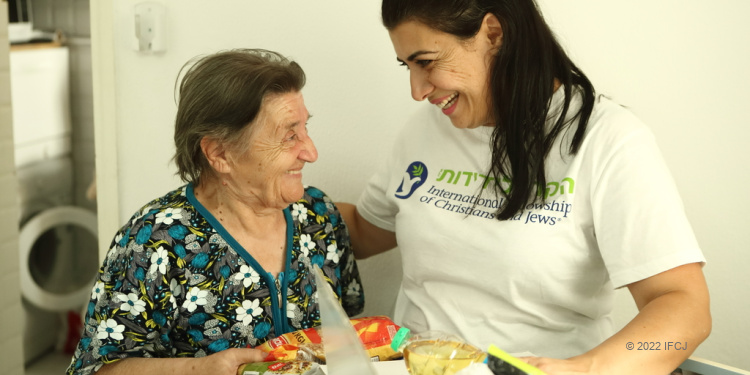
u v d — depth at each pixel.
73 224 2.97
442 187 1.47
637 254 1.22
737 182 1.77
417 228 1.47
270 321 1.37
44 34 2.82
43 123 2.84
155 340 1.33
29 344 2.95
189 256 1.32
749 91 1.72
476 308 1.42
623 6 1.76
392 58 1.88
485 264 1.37
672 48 1.75
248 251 1.36
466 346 1.08
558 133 1.33
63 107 2.90
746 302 1.81
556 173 1.33
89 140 2.95
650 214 1.21
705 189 1.80
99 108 1.92
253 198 1.33
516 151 1.33
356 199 1.96
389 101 1.90
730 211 1.79
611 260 1.25
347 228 1.61
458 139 1.47
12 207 2.61
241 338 1.35
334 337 0.98
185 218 1.34
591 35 1.79
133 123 1.92
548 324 1.38
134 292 1.28
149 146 1.93
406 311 1.58
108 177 1.95
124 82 1.90
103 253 2.00
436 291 1.48
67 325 3.06
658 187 1.23
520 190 1.33
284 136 1.29
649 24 1.75
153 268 1.29
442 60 1.27
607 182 1.27
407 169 1.55
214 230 1.34
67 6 2.82
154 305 1.29
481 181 1.42
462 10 1.23
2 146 2.52
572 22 1.79
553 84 1.33
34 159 2.82
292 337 1.30
